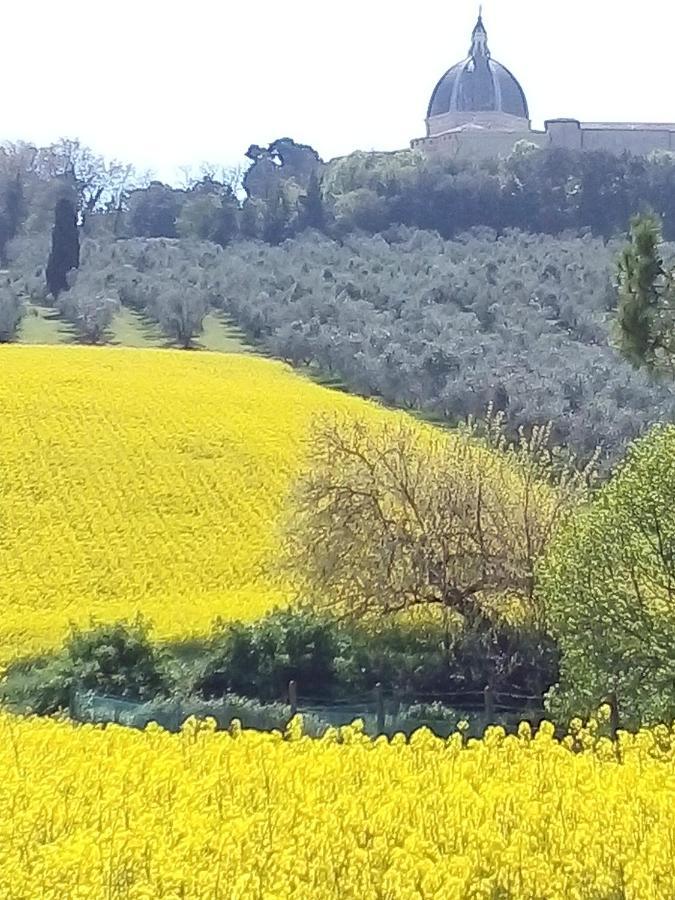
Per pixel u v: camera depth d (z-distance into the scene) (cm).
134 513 3950
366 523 3003
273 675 2638
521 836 1019
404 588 2947
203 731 1512
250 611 3023
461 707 2661
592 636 1864
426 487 3005
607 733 1728
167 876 944
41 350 6819
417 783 1203
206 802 1146
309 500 3050
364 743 1414
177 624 2897
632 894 938
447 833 1050
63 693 2414
